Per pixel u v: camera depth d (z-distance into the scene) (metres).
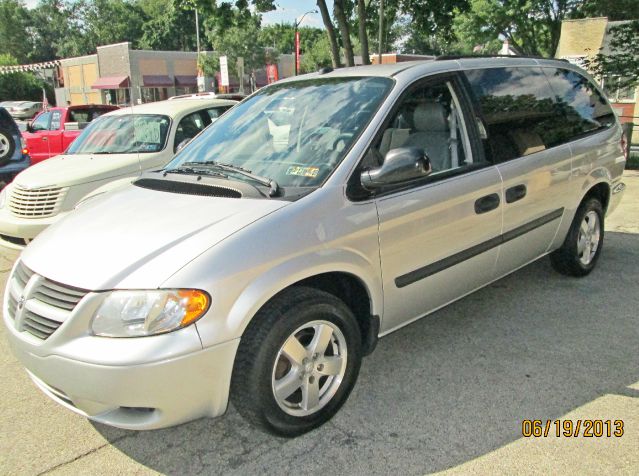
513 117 4.04
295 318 2.73
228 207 2.86
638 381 3.37
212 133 4.00
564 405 3.14
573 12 23.64
